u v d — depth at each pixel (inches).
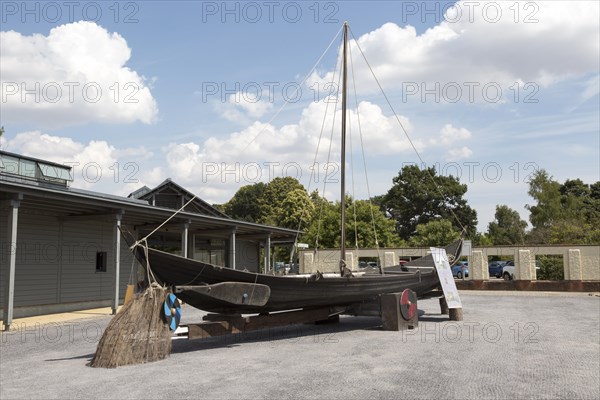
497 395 220.1
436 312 589.9
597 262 934.4
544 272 1046.4
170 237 868.0
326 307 424.5
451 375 258.1
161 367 277.3
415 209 2223.2
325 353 320.8
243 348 340.8
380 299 436.5
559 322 486.0
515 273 965.2
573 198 1875.0
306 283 383.6
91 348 350.6
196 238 949.2
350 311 454.3
